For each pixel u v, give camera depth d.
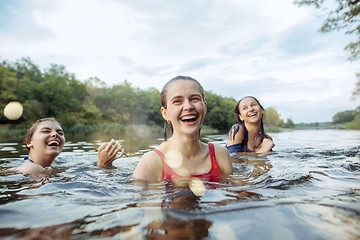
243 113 4.05
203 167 1.97
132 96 59.53
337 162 2.50
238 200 1.17
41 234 0.85
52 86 38.22
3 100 30.69
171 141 2.01
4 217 1.02
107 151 2.65
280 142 6.41
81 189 1.53
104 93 60.84
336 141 6.68
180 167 1.89
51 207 1.16
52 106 35.41
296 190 1.35
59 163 3.03
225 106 53.53
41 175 2.14
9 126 24.14
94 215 1.03
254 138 4.05
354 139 7.68
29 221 0.98
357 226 0.82
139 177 1.77
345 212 0.95
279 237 0.76
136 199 1.27
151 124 57.09
